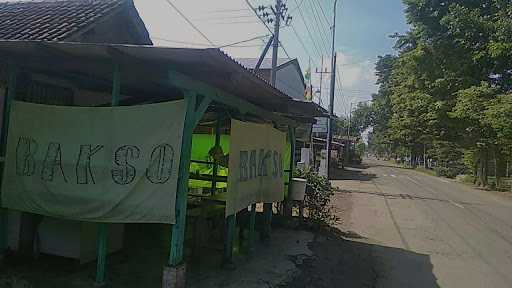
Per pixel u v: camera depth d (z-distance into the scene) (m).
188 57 4.30
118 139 4.98
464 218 13.72
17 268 5.63
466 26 22.50
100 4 8.45
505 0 22.12
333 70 22.61
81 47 4.38
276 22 15.61
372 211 14.04
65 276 5.48
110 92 7.34
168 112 4.86
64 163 5.17
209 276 5.99
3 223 5.66
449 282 6.82
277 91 6.24
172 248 4.93
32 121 5.36
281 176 8.43
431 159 53.31
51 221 6.03
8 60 5.34
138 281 5.52
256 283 5.87
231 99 6.01
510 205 18.45
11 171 5.45
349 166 46.56
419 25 25.62
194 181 9.95
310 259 7.37
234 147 5.89
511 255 8.94
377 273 7.07
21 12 8.19
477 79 24.28
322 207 10.29
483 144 25.66
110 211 4.98
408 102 32.12
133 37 9.36
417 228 11.36
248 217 8.98
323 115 9.55
